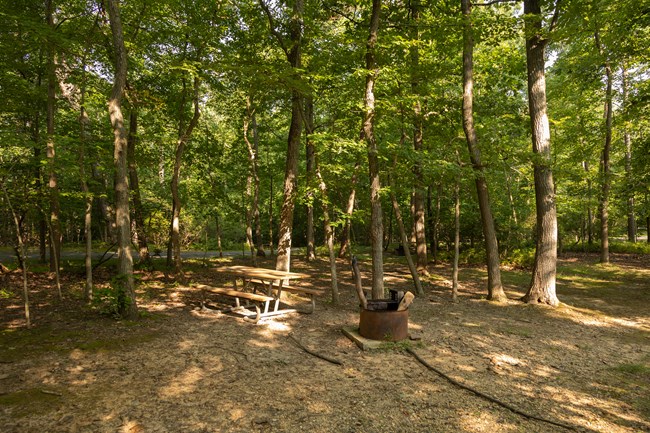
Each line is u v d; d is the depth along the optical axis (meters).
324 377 4.20
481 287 10.82
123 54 6.51
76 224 19.45
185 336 5.57
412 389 3.96
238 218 16.89
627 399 3.95
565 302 8.92
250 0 10.78
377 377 4.24
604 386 4.27
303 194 8.23
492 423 3.33
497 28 8.78
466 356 5.06
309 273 13.38
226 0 10.26
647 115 11.41
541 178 8.59
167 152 14.36
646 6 8.93
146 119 12.95
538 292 8.55
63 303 7.63
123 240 6.46
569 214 19.78
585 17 8.37
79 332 5.62
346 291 9.98
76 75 9.07
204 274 12.44
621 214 18.94
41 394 3.64
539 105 8.65
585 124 15.97
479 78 12.52
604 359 5.19
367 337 5.41
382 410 3.48
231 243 27.20
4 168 6.98
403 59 9.46
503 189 16.06
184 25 9.95
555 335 6.30
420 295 9.38
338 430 3.12
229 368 4.38
